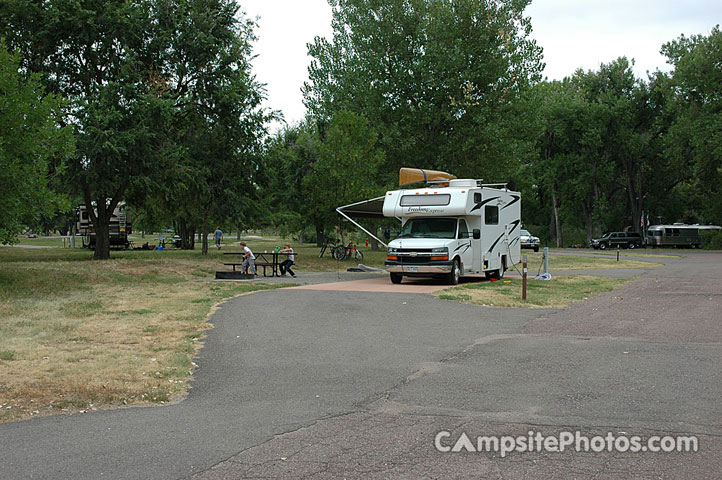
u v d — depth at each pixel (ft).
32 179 50.93
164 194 89.10
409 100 115.14
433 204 59.82
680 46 176.45
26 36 77.36
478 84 111.14
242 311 40.34
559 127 192.34
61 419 17.69
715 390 19.99
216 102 89.61
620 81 197.47
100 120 75.15
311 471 13.57
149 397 19.93
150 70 85.25
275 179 106.32
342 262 96.94
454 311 40.24
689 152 187.52
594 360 24.81
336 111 114.11
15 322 34.78
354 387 21.17
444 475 13.28
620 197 231.30
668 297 47.67
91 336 30.81
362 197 98.43
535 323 35.12
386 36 112.27
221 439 15.80
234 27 93.40
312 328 33.88
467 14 108.47
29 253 120.78
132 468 13.84
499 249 67.87
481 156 112.78
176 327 33.81
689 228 192.54
